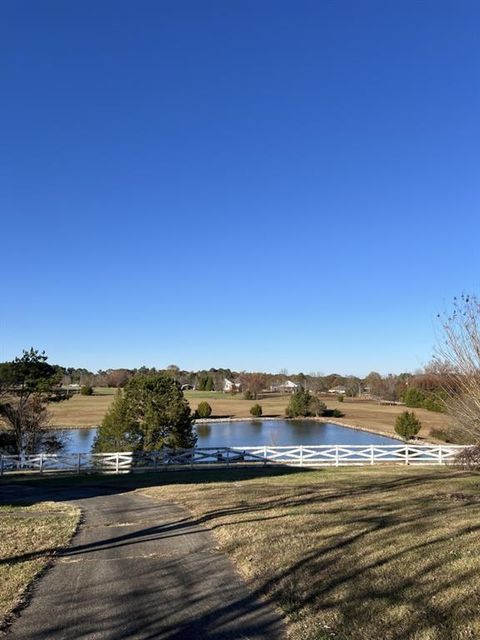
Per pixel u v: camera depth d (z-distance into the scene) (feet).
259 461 87.10
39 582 23.31
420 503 38.86
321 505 39.45
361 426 198.80
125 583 22.88
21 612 19.58
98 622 18.48
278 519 34.30
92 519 39.22
